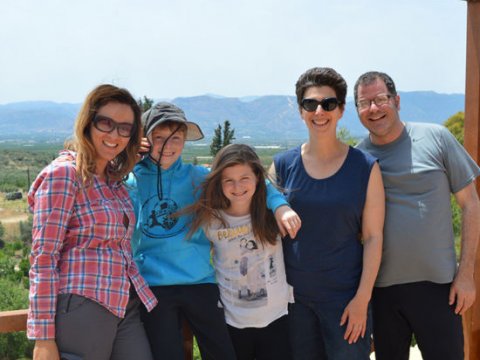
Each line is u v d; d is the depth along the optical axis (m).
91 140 1.83
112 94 1.83
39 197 1.72
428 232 2.12
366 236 2.13
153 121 2.06
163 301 2.02
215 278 2.17
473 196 2.16
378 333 2.29
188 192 2.14
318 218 2.11
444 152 2.16
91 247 1.79
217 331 2.08
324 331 2.13
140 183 2.12
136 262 2.07
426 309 2.13
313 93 2.12
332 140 2.16
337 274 2.11
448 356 2.13
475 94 2.53
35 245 1.70
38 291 1.68
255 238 2.14
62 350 1.74
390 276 2.19
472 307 2.61
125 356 1.91
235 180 2.08
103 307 1.79
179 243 2.05
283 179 2.24
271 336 2.17
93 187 1.81
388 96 2.21
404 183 2.17
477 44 2.52
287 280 2.20
